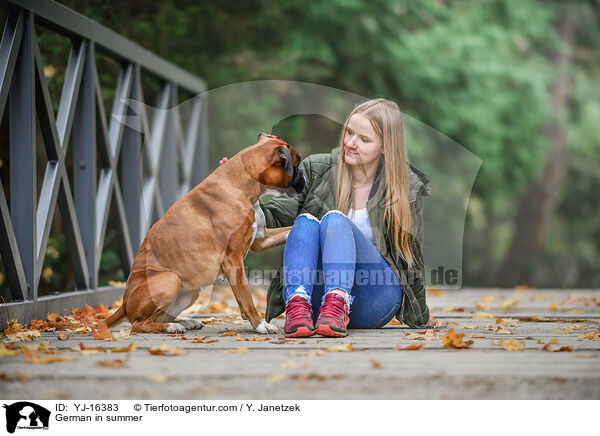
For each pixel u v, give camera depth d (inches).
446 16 746.2
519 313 295.9
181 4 475.2
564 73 896.3
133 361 166.4
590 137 981.8
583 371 154.2
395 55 676.1
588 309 316.2
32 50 232.4
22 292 229.5
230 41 544.7
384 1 685.3
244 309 210.1
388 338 200.7
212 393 145.7
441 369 156.3
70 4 367.6
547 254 1040.8
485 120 718.5
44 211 246.1
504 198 804.6
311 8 636.1
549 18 848.9
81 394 145.7
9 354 173.8
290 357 171.3
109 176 304.0
